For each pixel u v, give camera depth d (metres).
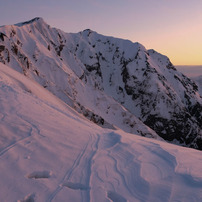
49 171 5.21
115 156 6.82
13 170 4.90
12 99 10.67
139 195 4.72
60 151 6.45
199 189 5.00
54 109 12.52
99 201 4.26
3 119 7.77
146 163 6.41
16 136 6.72
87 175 5.32
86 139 8.17
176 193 4.84
